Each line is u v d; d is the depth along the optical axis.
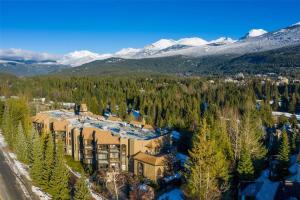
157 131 112.44
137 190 81.44
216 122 105.12
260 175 87.31
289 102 191.88
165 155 92.69
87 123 119.88
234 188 78.56
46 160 86.75
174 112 161.50
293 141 101.00
